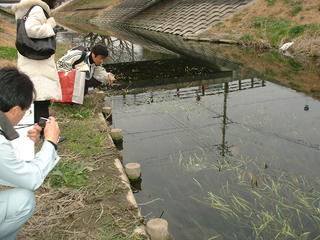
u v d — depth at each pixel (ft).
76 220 10.59
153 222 10.21
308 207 12.07
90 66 19.47
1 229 7.36
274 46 48.85
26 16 13.26
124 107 24.06
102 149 15.21
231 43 56.08
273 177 14.12
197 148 17.04
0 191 7.36
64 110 19.45
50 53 13.80
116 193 12.06
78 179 12.76
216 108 23.39
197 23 70.03
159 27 84.79
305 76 32.37
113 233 9.98
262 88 28.30
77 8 180.86
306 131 18.66
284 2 56.29
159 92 28.27
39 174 7.23
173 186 13.67
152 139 18.24
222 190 13.34
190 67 39.14
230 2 68.59
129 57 47.88
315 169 14.65
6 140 6.75
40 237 9.78
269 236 10.75
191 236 10.78
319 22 46.98
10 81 6.72
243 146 17.12
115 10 133.08
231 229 11.12
